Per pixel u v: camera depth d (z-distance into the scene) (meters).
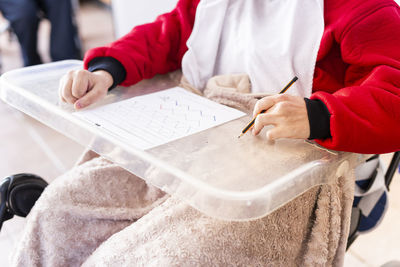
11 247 1.21
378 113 0.54
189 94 0.73
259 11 0.80
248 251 0.56
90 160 0.80
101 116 0.62
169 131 0.58
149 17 1.71
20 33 2.33
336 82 0.72
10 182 0.72
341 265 0.64
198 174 0.48
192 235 0.55
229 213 0.43
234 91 0.72
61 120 0.61
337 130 0.53
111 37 3.34
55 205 0.65
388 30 0.64
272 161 0.52
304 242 0.64
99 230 0.67
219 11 0.80
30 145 1.78
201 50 0.82
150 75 0.82
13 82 0.73
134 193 0.71
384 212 0.75
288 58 0.71
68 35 2.44
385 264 0.80
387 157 1.11
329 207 0.61
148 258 0.55
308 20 0.71
